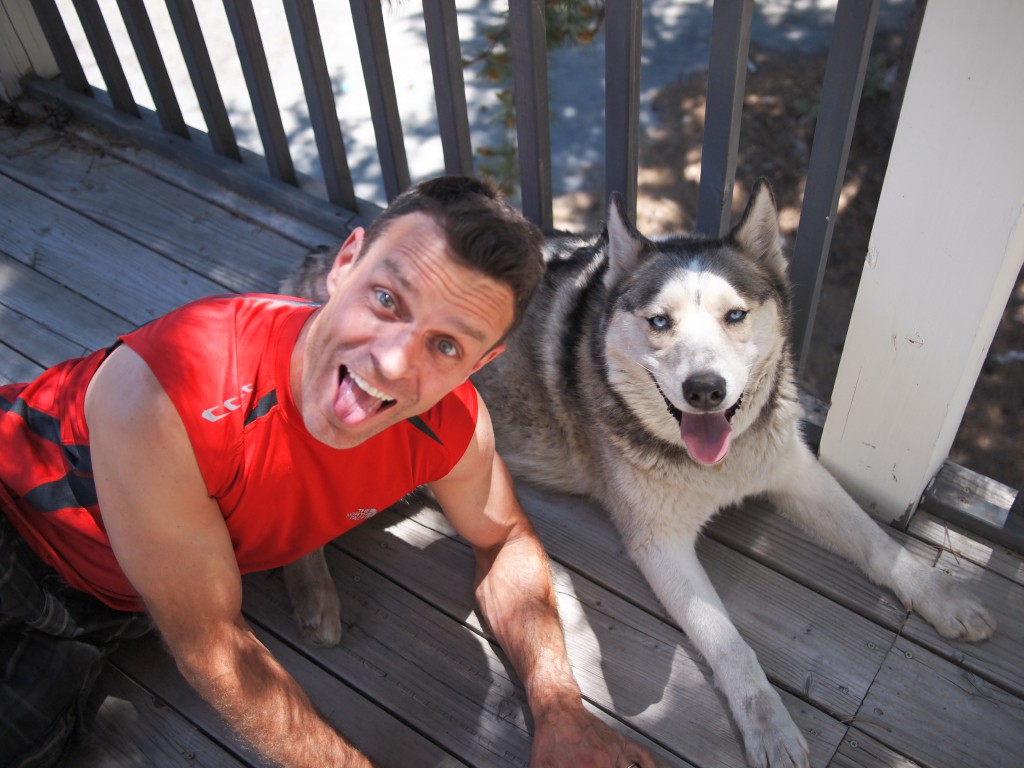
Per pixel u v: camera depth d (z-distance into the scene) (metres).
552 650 2.19
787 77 6.95
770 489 2.69
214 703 1.87
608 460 2.66
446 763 2.21
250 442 1.79
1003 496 2.62
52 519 1.96
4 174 4.05
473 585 2.57
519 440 2.98
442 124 3.24
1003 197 1.90
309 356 1.61
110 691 2.34
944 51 1.80
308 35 3.21
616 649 2.43
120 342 1.97
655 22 7.80
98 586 2.08
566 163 6.71
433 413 1.95
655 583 2.49
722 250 2.39
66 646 2.09
